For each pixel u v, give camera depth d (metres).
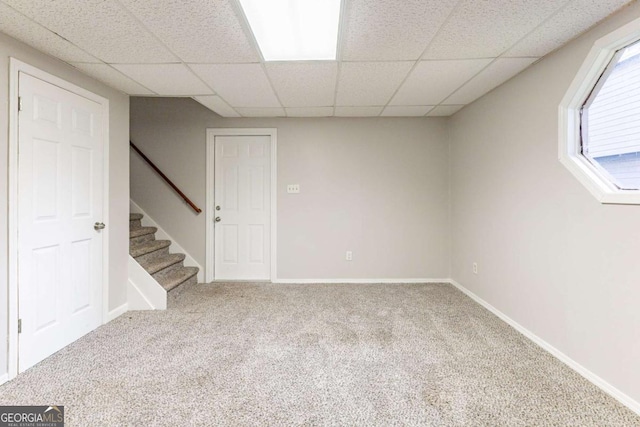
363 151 3.93
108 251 2.70
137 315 2.85
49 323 2.13
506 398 1.68
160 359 2.08
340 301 3.25
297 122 3.92
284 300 3.29
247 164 3.97
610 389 1.72
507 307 2.69
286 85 2.74
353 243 3.98
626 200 1.62
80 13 1.66
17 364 1.90
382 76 2.54
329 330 2.54
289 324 2.66
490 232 2.96
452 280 3.89
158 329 2.55
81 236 2.41
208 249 3.97
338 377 1.88
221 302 3.22
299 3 1.62
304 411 1.58
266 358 2.09
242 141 3.97
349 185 3.95
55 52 2.09
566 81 2.00
